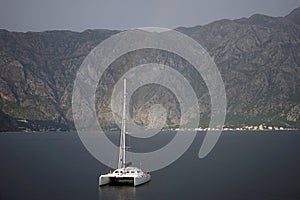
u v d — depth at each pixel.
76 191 85.31
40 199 77.94
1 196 80.94
